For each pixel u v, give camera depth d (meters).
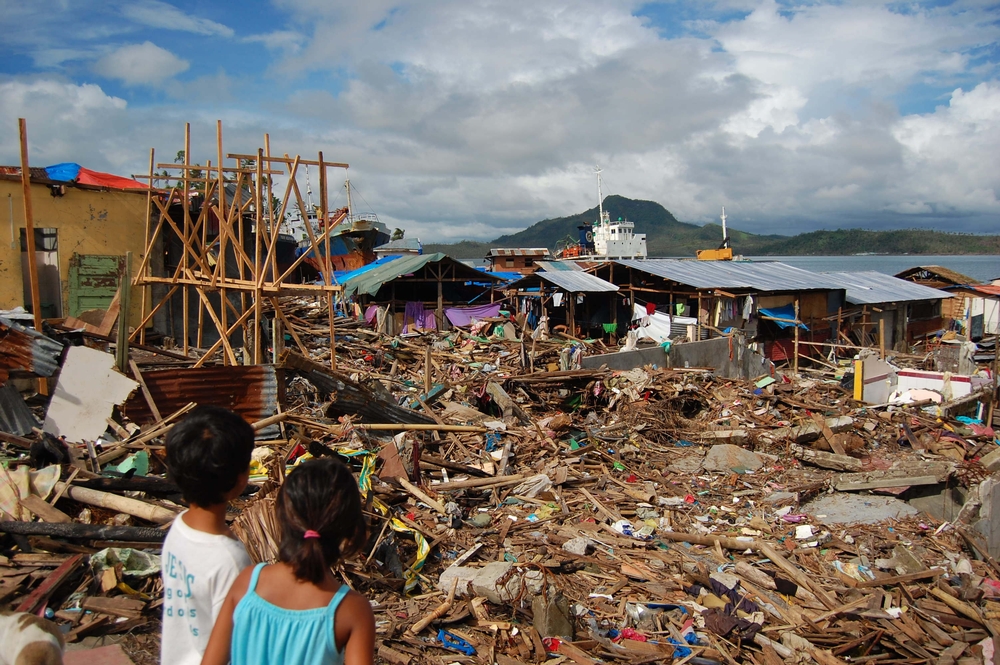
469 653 5.52
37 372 7.93
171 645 2.40
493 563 6.81
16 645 2.68
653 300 29.55
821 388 19.72
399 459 8.57
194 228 11.75
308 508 2.13
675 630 6.29
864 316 31.72
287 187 9.77
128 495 6.35
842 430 14.66
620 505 10.02
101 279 14.94
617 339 28.28
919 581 7.83
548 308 30.55
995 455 12.91
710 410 16.56
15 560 5.21
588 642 5.85
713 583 7.23
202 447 2.30
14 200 13.86
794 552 8.67
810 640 6.46
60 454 6.60
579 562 7.59
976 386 18.38
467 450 10.95
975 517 9.72
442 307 29.39
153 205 15.38
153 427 7.98
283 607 2.14
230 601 2.24
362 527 2.27
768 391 18.22
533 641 5.71
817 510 10.49
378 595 6.19
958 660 6.28
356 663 2.11
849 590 7.48
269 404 9.01
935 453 14.59
